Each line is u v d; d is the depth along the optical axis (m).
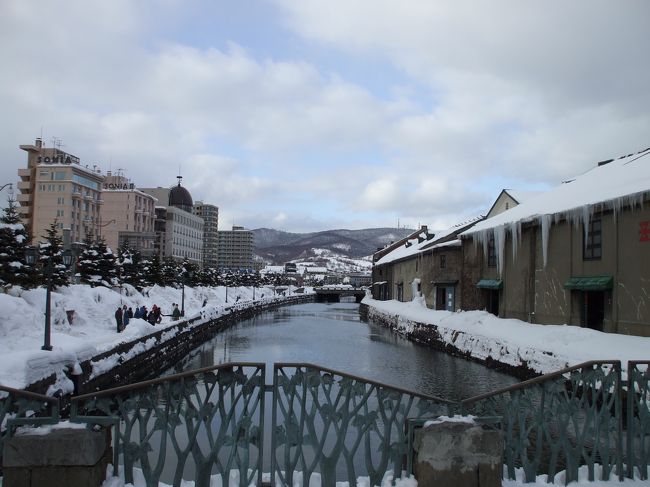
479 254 33.41
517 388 5.22
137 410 4.75
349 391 5.02
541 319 24.53
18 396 4.57
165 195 134.38
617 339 17.31
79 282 39.62
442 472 4.56
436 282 39.91
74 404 4.60
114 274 41.12
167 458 9.88
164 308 47.84
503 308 28.73
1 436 4.56
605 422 5.43
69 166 83.50
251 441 4.84
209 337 39.69
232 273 101.38
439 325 31.05
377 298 72.81
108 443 4.79
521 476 5.27
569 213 21.81
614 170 25.73
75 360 14.28
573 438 9.41
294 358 27.89
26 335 19.03
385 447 4.93
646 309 17.70
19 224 26.75
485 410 5.29
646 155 25.22
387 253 80.50
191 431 4.76
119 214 104.88
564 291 22.59
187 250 132.25
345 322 55.41
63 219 83.25
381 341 36.19
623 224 18.95
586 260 21.12
